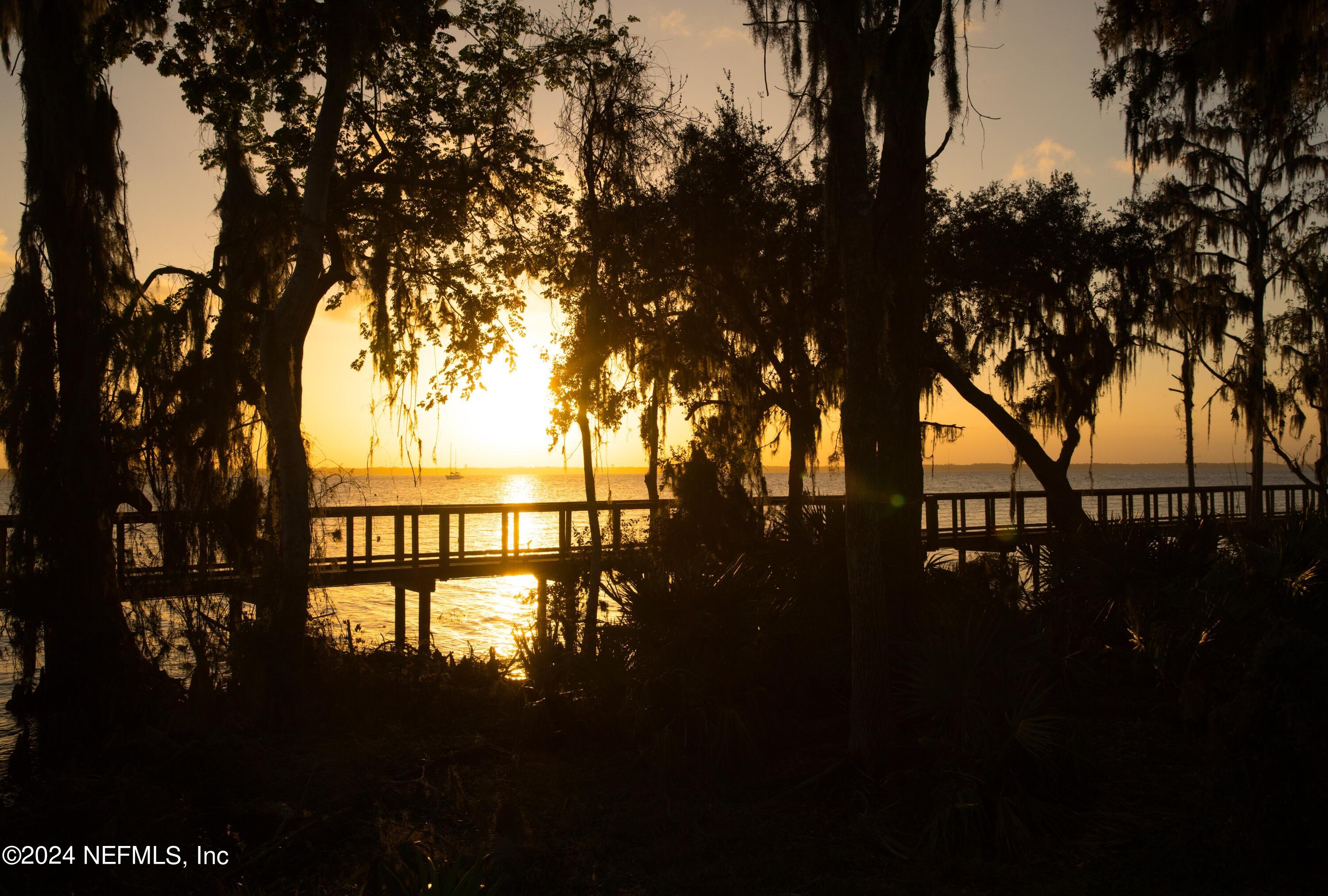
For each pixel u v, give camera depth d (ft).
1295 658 15.85
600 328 35.01
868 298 20.66
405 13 31.99
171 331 30.40
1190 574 26.94
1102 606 28.35
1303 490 63.36
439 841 18.12
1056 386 54.95
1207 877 15.47
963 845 16.93
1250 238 55.21
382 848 17.95
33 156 31.17
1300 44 36.88
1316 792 15.40
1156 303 54.29
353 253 38.40
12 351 29.55
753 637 24.00
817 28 22.79
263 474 39.22
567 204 37.73
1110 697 25.85
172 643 31.78
